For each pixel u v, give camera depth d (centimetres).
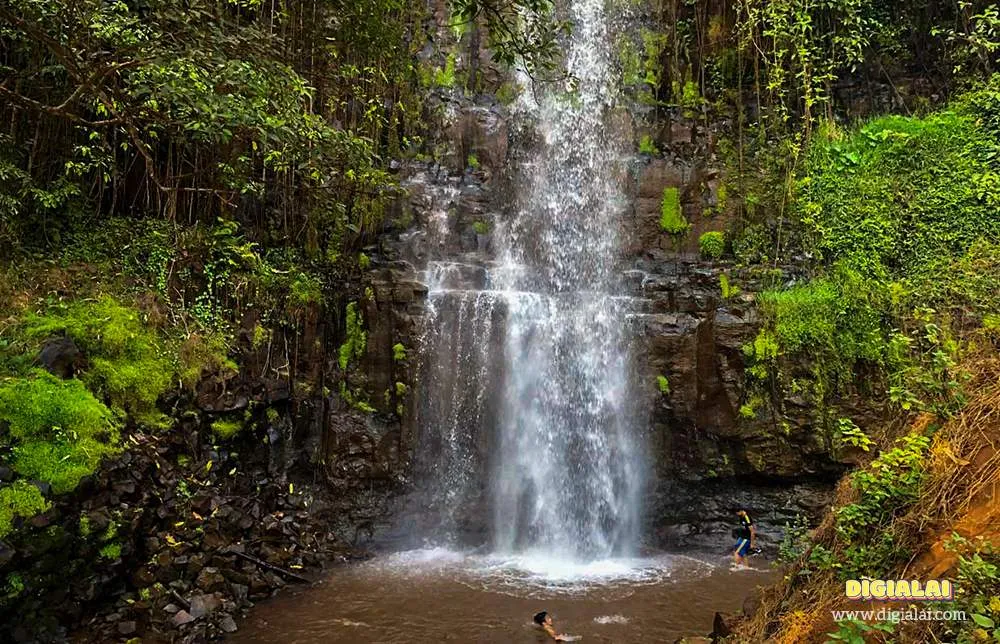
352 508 909
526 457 966
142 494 673
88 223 895
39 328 686
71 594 579
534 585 757
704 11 1350
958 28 1192
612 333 1009
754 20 1179
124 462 661
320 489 913
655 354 987
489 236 1208
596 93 1357
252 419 873
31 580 531
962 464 365
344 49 762
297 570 776
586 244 1229
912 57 1261
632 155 1277
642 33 1380
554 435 984
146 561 663
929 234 995
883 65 1273
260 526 809
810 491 937
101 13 520
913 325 888
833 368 927
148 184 957
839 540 429
